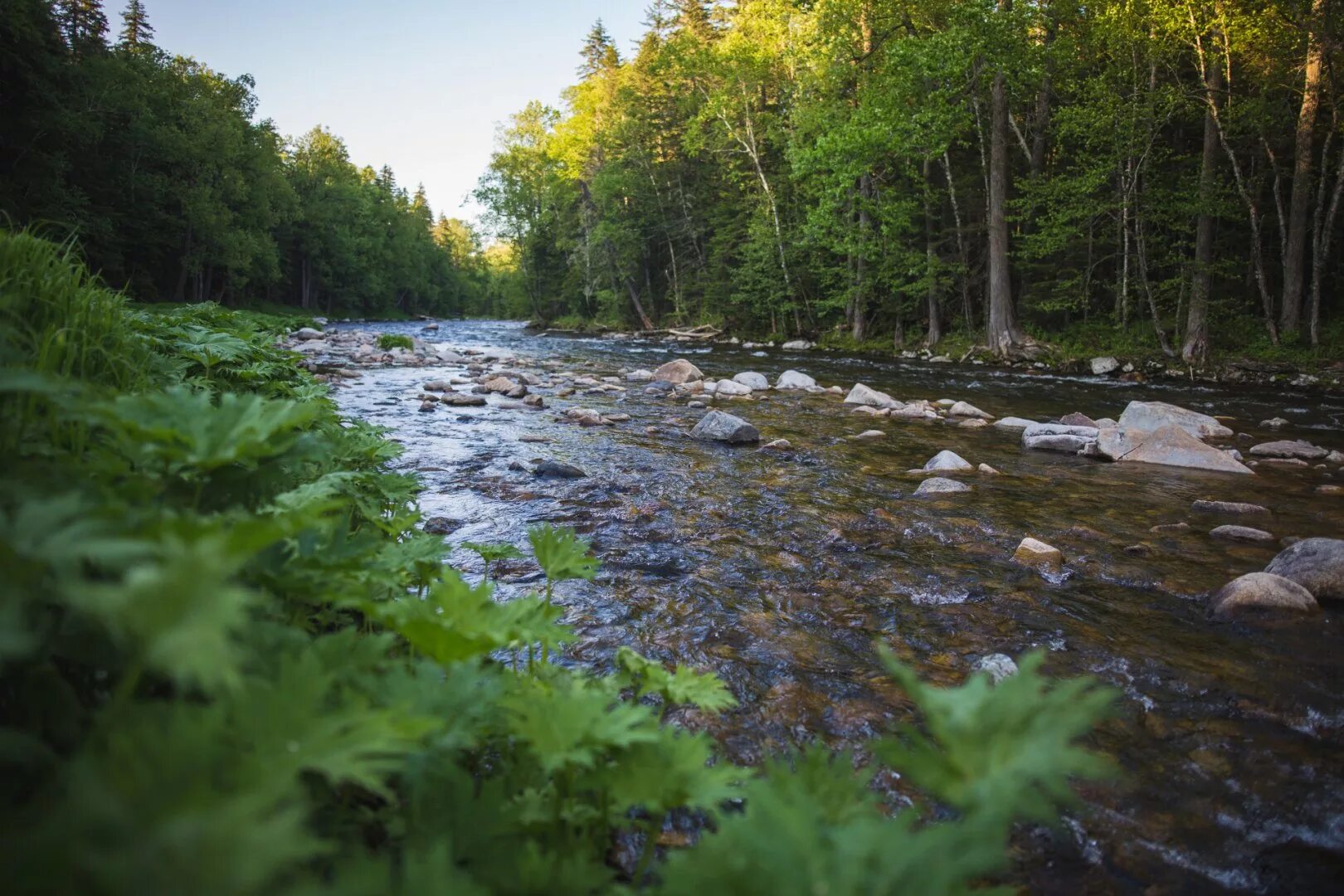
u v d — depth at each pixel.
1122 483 7.28
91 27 37.47
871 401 12.53
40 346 2.21
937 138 22.12
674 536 5.31
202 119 37.84
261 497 1.52
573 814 1.41
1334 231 23.44
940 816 2.26
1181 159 22.88
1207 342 20.22
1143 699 3.10
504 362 19.06
